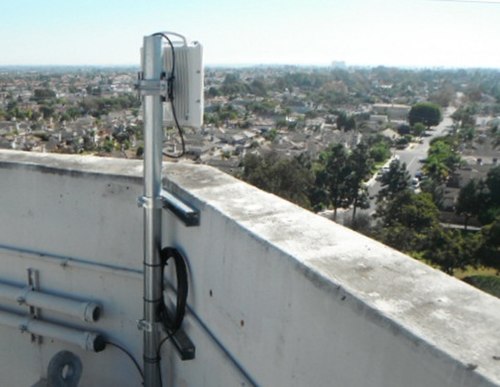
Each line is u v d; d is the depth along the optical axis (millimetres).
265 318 1348
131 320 2160
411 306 990
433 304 999
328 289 1099
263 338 1367
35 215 2264
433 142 51250
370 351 990
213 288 1631
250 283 1411
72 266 2209
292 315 1231
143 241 1923
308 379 1188
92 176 2100
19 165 2240
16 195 2277
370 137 54250
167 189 2006
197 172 2125
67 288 2270
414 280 1104
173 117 1764
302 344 1200
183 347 1775
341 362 1072
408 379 907
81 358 2316
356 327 1023
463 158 41656
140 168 2172
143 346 2002
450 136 54219
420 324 924
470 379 796
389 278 1113
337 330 1079
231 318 1532
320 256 1229
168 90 1713
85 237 2182
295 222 1487
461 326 921
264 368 1371
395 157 46625
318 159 36406
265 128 62219
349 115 72250
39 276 2314
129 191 2035
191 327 1809
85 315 2160
